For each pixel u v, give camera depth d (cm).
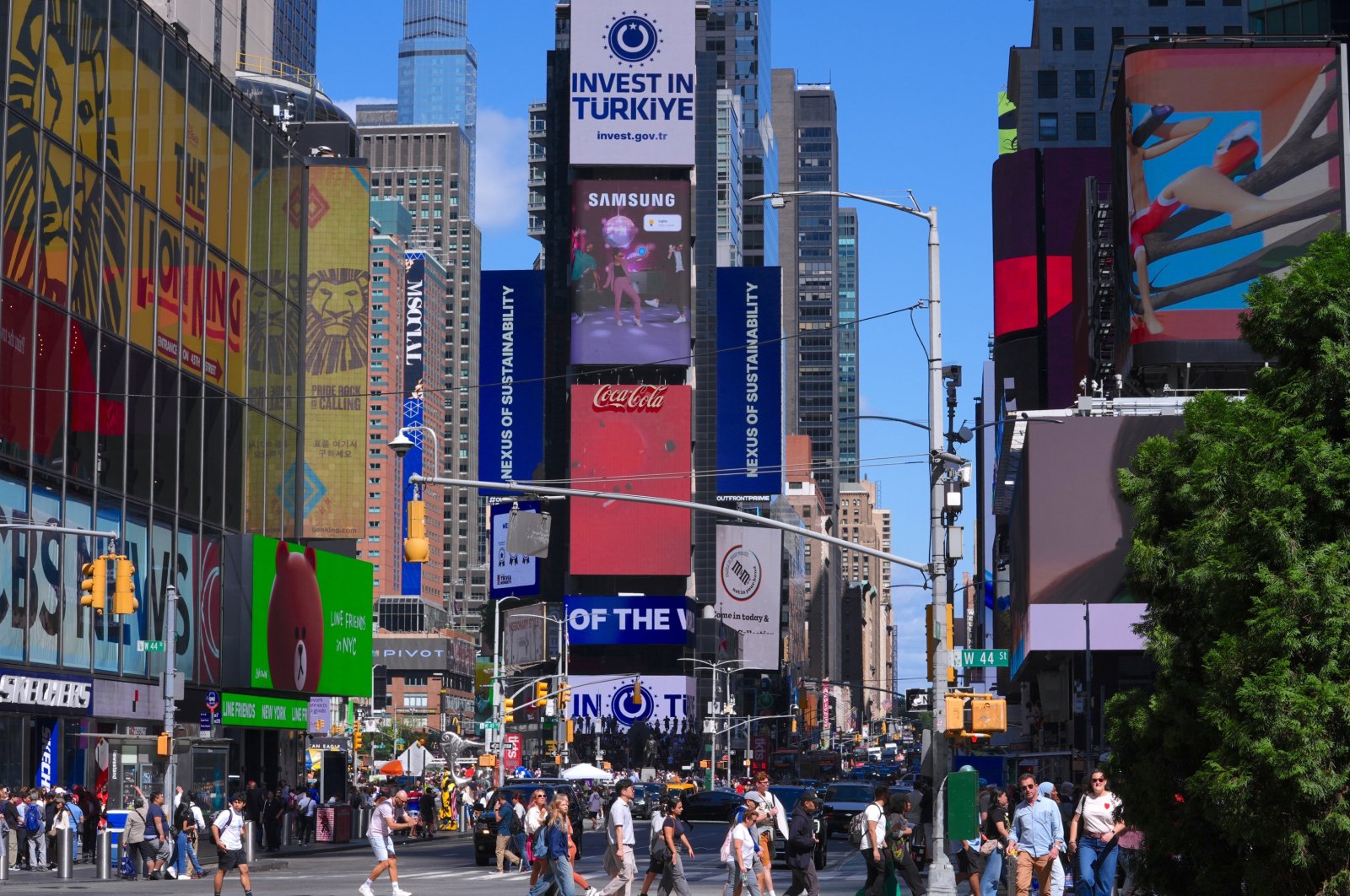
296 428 7538
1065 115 14462
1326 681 1875
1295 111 7431
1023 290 12200
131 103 5850
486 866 4738
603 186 18400
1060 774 6644
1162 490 2370
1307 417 2061
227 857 3109
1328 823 1845
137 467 5850
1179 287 7400
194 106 6425
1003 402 11431
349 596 7762
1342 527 1977
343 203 7844
